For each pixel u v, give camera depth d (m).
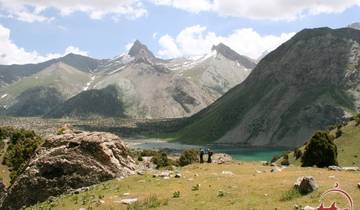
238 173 45.84
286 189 32.38
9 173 106.62
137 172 52.94
